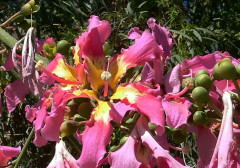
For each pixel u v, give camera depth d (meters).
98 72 0.26
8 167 0.30
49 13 0.60
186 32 0.67
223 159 0.21
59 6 0.61
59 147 0.23
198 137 0.25
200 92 0.23
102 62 0.26
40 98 0.26
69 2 0.62
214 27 0.83
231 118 0.21
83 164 0.21
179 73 0.24
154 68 0.25
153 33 0.27
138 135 0.22
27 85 0.28
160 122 0.22
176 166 0.21
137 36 0.27
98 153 0.21
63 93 0.24
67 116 0.24
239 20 0.83
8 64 0.30
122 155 0.21
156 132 0.22
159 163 0.22
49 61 0.30
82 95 0.24
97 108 0.23
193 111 0.25
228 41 0.76
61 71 0.27
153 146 0.22
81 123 0.23
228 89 0.25
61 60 0.27
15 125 0.64
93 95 0.25
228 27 0.83
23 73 0.26
